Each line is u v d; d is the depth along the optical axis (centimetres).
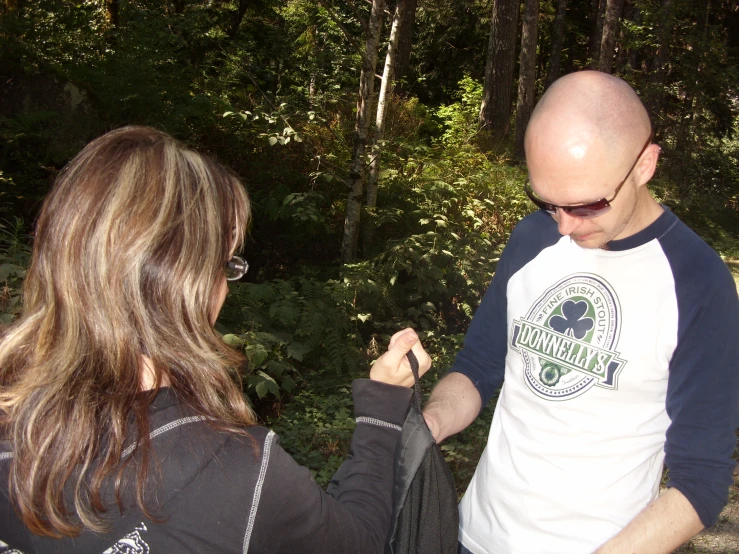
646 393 148
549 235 166
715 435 135
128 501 88
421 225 759
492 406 454
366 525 106
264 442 95
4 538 95
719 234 1277
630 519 153
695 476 134
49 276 92
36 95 686
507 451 168
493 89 1348
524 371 165
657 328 145
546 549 158
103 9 957
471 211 801
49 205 94
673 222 148
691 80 1464
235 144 771
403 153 902
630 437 151
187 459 90
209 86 863
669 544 132
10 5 744
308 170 771
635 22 1617
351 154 797
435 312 675
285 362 477
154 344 91
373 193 709
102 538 90
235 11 1220
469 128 1203
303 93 980
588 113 135
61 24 755
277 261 714
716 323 138
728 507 383
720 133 1594
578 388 154
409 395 125
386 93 670
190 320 95
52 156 662
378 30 626
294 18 1238
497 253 733
